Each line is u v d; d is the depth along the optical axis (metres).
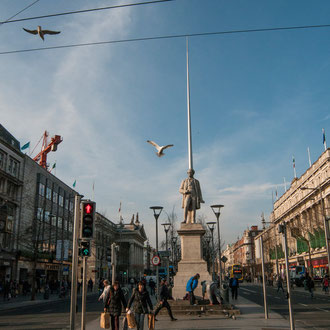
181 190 20.16
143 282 10.73
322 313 17.56
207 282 17.22
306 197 66.12
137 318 10.41
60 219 61.59
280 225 11.31
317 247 61.41
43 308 24.73
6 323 16.03
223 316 15.45
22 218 47.75
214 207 33.22
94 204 10.64
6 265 42.16
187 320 14.35
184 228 19.17
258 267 109.00
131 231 111.50
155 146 19.28
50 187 57.97
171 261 53.56
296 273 56.94
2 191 43.56
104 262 77.31
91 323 15.29
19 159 48.41
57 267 57.41
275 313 16.53
